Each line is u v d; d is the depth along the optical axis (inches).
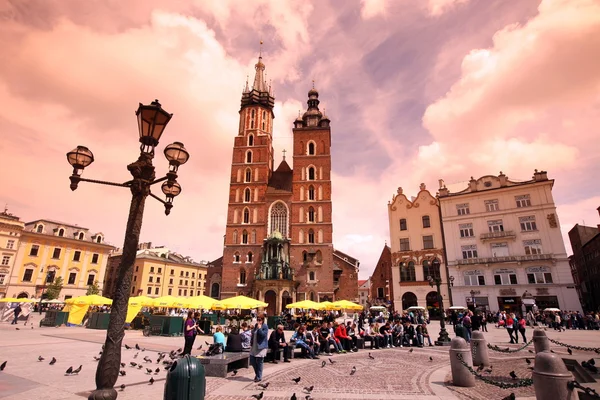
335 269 2566.4
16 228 2556.6
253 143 2832.2
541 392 285.0
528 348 840.3
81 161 325.7
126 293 294.5
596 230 2620.6
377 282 2785.4
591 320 1460.4
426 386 454.3
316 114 2901.1
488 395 410.0
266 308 2262.6
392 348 897.5
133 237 310.2
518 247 1943.9
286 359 664.4
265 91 3053.6
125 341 919.7
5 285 2459.4
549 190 1936.5
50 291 2566.4
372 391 427.2
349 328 904.3
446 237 2139.5
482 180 2133.4
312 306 1391.5
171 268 3831.2
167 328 1122.0
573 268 2952.8
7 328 1141.7
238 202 2659.9
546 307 1797.5
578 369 449.4
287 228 2586.1
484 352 591.5
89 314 1421.0
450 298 2037.4
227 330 1248.2
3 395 358.6
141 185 320.5
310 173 2706.7
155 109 326.6
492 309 1915.6
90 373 478.9
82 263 2908.5
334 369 581.3
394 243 2267.5
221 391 422.6
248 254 2511.1
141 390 405.4
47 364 535.2
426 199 2266.2
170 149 354.6
